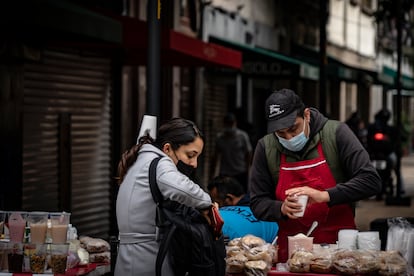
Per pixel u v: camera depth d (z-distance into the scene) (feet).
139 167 21.07
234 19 85.76
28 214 23.61
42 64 45.85
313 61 88.33
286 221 24.32
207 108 78.13
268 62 69.72
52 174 46.91
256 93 96.48
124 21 45.27
